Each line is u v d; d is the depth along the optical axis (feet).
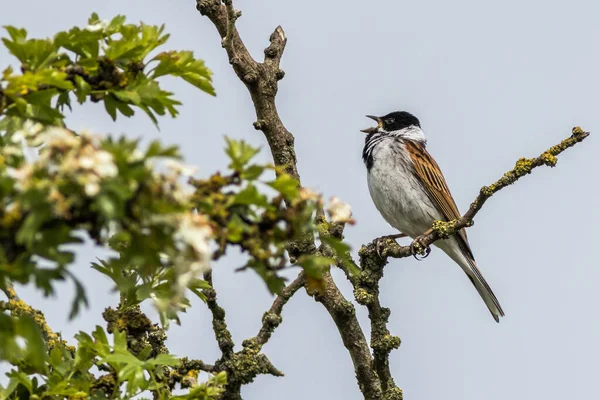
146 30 19.72
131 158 13.89
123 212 13.57
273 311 29.81
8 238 13.93
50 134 14.33
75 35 19.24
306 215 16.14
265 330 29.37
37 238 13.97
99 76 19.66
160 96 19.81
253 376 28.35
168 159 14.12
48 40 19.04
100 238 14.30
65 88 18.53
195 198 15.49
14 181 13.50
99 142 13.93
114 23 20.04
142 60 19.98
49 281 14.30
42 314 24.84
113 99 20.12
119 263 16.90
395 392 34.06
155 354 27.50
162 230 14.19
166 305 17.25
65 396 20.51
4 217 13.51
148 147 14.01
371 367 34.65
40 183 13.39
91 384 21.17
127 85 19.85
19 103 18.04
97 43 19.53
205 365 27.86
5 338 14.99
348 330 34.71
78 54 19.76
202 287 21.80
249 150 16.02
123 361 20.66
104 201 13.38
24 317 15.10
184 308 21.18
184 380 27.07
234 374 28.25
